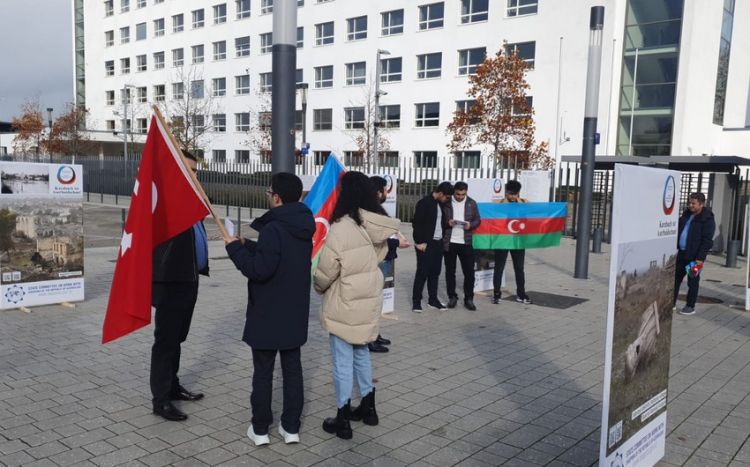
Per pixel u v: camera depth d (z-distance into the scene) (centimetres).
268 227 394
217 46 5247
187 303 450
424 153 4044
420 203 829
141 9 5856
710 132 3441
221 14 5178
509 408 497
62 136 4962
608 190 1883
